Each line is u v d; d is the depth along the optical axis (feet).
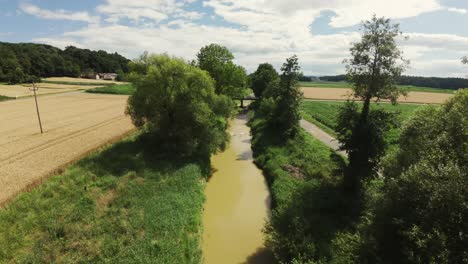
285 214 55.72
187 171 80.94
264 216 68.33
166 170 80.74
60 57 491.72
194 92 97.14
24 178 73.26
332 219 58.08
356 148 69.36
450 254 29.07
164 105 96.22
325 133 139.33
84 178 70.74
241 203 74.84
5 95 271.90
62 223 52.06
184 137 96.94
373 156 68.18
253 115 191.72
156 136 101.60
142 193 66.23
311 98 305.12
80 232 50.24
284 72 124.88
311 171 83.92
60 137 117.60
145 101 93.97
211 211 70.54
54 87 360.28
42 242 46.83
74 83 410.72
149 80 93.91
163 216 56.90
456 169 33.55
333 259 44.24
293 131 120.26
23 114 178.19
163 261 44.93
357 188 67.97
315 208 61.62
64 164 81.87
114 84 399.24
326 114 193.47
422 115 57.98
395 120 69.21
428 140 47.11
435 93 391.45
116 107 212.64
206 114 96.99
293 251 47.24
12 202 58.08
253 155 115.24
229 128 167.32
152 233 51.75
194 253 50.47
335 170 75.15
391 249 37.42
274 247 50.21
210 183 87.81
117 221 54.44
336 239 48.55
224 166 103.19
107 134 122.42
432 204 32.55
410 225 34.55
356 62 66.64
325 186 72.49
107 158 85.30
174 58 103.55
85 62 564.30
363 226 44.78
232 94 186.91
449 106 57.52
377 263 37.17
